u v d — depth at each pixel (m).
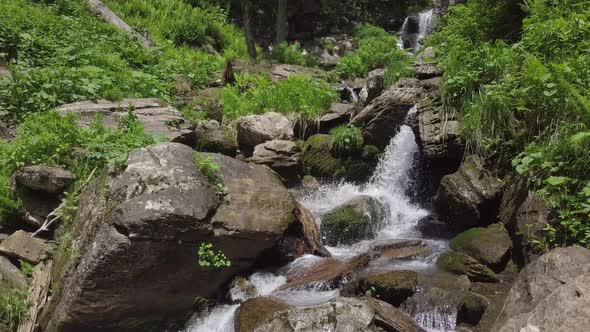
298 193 8.00
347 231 6.68
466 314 4.65
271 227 5.39
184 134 8.18
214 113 10.09
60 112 7.94
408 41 19.09
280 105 9.73
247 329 4.54
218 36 17.95
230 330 4.87
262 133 8.84
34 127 7.12
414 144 7.68
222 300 5.36
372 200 7.10
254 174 5.90
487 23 9.05
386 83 9.38
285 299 4.97
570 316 3.27
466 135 6.54
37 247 5.64
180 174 5.10
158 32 16.03
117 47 12.49
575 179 4.90
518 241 5.25
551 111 5.64
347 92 11.70
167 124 8.29
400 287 4.86
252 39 17.78
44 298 5.25
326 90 10.58
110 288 4.89
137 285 4.98
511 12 8.77
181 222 4.80
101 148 6.49
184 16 17.53
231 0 20.53
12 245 5.55
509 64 6.80
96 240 4.86
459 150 6.67
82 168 6.30
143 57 12.55
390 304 4.75
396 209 7.31
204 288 5.34
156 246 4.82
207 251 4.99
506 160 6.07
